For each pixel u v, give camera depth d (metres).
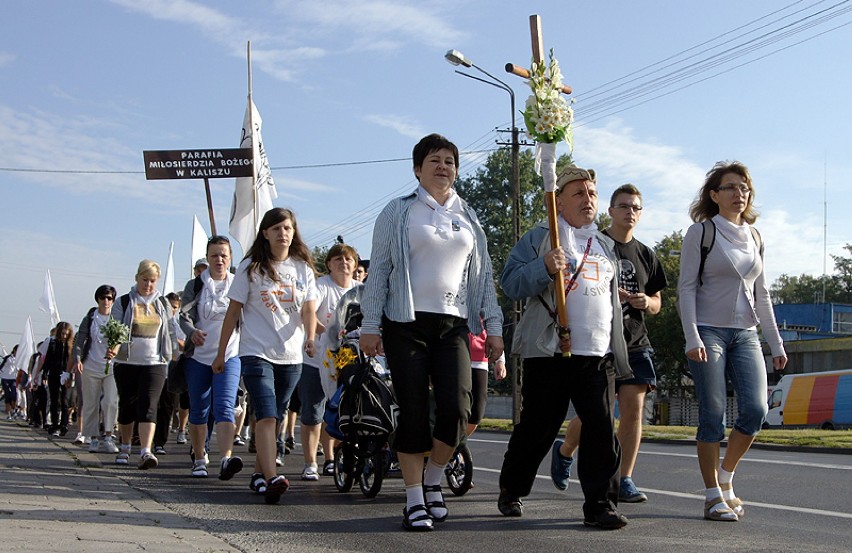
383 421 6.68
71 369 12.26
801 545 4.82
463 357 5.45
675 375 49.44
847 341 39.72
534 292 5.50
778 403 35.72
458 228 5.50
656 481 8.22
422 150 5.61
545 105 5.52
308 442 8.34
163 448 12.14
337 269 8.88
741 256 5.75
